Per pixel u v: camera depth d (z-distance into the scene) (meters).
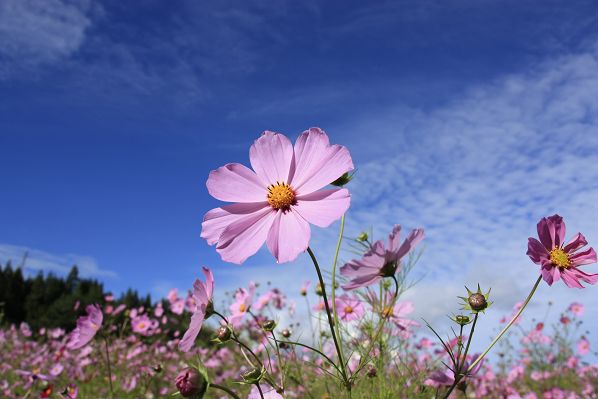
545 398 0.75
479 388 0.70
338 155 0.24
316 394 0.40
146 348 1.02
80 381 0.81
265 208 0.25
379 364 0.36
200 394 0.23
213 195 0.25
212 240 0.25
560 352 0.97
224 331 0.27
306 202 0.24
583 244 0.27
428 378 0.35
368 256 0.29
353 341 0.38
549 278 0.25
